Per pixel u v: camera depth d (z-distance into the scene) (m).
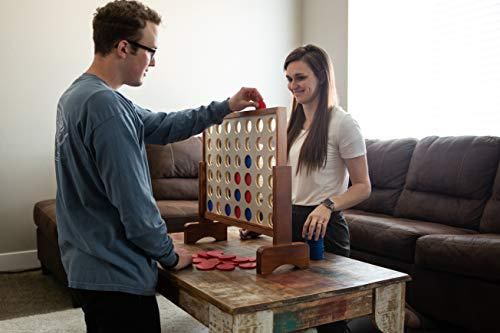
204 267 1.39
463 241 2.24
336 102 1.72
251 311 1.08
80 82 1.32
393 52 4.01
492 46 3.27
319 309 1.18
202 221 1.80
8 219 3.41
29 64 3.43
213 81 4.26
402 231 2.60
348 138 1.62
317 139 1.64
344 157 1.64
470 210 2.83
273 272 1.36
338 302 1.21
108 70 1.36
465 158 2.93
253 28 4.47
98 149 1.20
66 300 2.75
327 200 1.54
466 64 3.45
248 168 1.53
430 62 3.71
